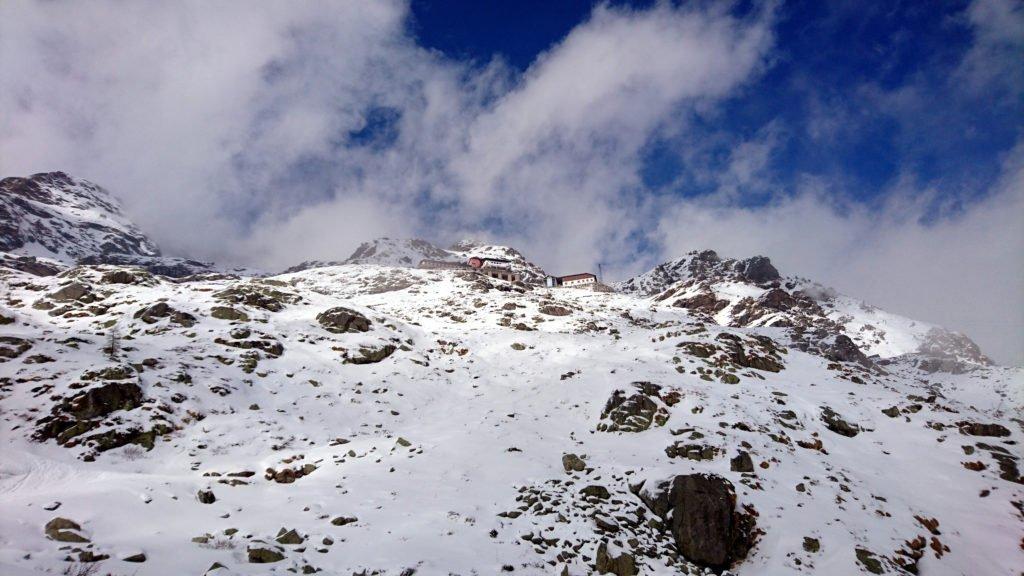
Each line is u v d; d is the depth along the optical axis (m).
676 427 28.67
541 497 20.81
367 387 37.94
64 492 17.19
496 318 71.12
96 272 57.97
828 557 18.84
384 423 32.78
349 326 49.34
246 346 39.34
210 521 16.94
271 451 25.64
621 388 33.56
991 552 20.92
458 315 72.12
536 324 70.50
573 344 52.59
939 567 19.59
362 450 26.27
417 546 16.02
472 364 47.91
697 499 19.84
